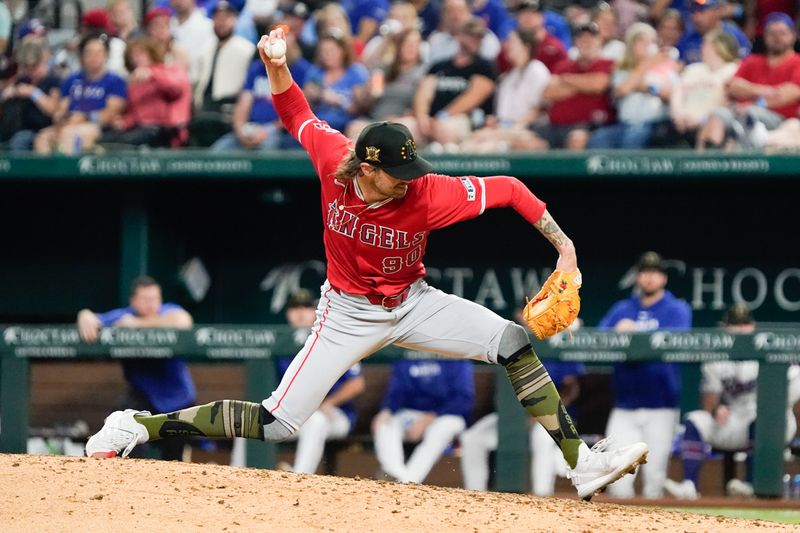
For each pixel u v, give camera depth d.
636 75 36.91
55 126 40.38
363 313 17.80
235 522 15.80
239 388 30.09
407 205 16.88
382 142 16.22
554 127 37.50
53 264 43.22
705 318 41.16
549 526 16.53
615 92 37.09
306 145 17.77
